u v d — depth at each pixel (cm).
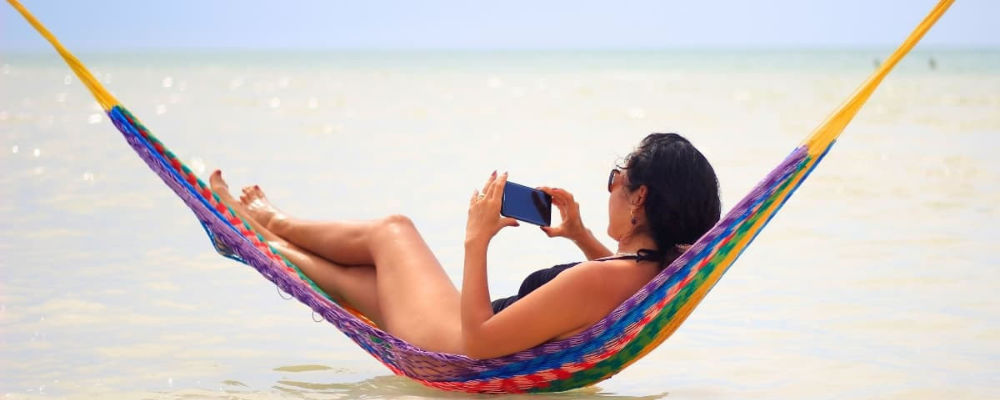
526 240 657
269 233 398
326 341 432
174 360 395
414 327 343
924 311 470
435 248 621
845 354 406
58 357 393
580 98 2639
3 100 2233
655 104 2341
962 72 4775
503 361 327
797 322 456
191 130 1545
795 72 5184
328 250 382
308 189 888
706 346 423
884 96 2541
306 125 1661
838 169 1023
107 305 475
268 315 470
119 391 354
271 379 375
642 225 322
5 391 350
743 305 489
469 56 11175
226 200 410
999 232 670
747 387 367
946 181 930
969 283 524
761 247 629
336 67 6272
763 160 1148
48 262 562
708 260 311
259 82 3772
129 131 389
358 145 1312
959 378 373
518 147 1300
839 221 720
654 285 304
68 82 3406
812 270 562
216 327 446
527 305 314
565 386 346
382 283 360
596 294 314
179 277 537
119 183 893
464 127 1641
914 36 316
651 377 382
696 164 317
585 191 890
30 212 730
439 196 849
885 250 614
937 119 1708
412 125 1675
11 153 1122
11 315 452
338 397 353
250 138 1408
